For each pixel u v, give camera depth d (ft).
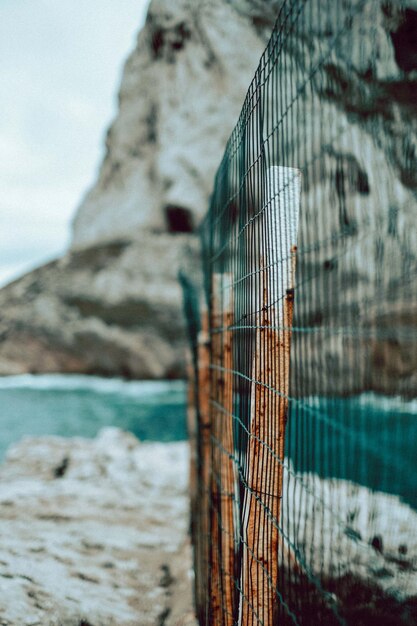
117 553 14.98
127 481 23.48
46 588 11.45
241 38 55.06
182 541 16.43
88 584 12.48
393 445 6.15
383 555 10.80
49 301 80.59
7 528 15.61
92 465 25.53
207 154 71.05
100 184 97.09
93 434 46.93
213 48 60.54
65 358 81.71
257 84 6.52
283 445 6.42
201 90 69.05
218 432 9.41
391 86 10.48
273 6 42.01
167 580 13.85
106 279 76.84
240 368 7.90
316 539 10.97
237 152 8.00
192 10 63.05
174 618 11.96
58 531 16.01
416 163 8.81
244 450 7.34
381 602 9.22
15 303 84.94
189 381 16.90
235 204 8.31
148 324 75.10
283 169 6.10
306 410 6.08
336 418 6.02
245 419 7.43
